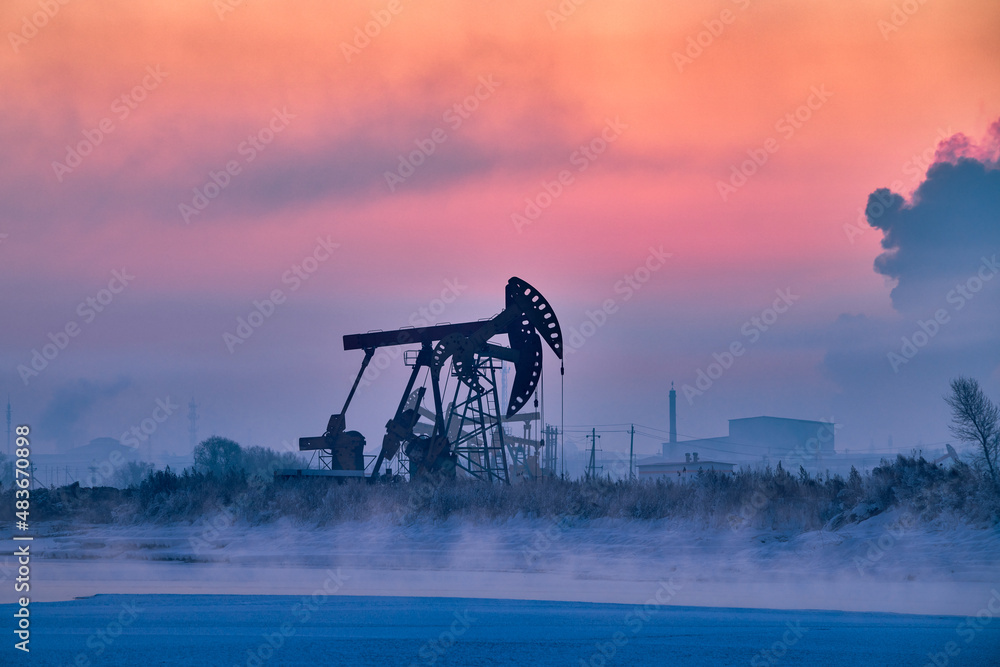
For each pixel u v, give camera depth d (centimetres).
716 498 14275
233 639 7794
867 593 9725
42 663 6988
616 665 6862
